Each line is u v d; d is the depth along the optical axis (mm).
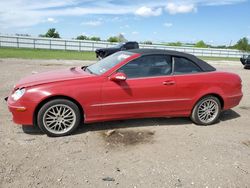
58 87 4688
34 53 25500
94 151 4344
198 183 3570
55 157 4090
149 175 3703
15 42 30734
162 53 5414
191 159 4207
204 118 5828
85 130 5184
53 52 28938
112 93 4957
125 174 3705
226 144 4840
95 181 3512
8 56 20594
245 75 15625
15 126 5219
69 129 4910
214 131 5500
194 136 5156
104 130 5230
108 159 4102
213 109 5859
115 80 4914
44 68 14375
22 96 4621
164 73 5359
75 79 4836
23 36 31000
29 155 4109
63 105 4770
